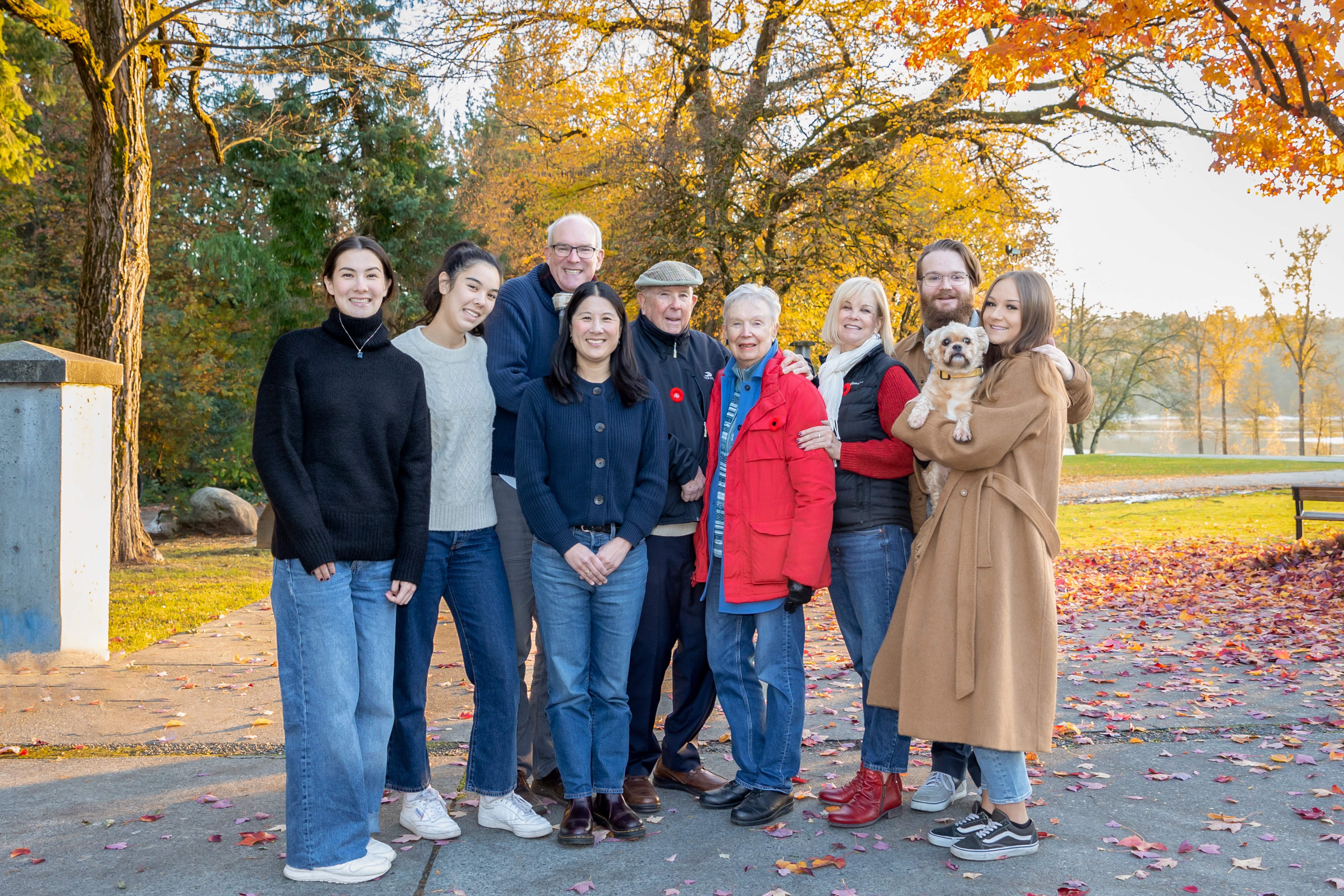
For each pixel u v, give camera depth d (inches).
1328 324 1738.4
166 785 136.3
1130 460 1286.9
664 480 125.3
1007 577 113.0
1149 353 1891.0
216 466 792.9
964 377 117.2
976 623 112.6
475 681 122.8
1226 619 280.4
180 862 109.6
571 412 121.3
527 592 135.9
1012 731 109.7
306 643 106.1
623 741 122.6
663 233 480.4
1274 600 307.1
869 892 101.3
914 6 397.4
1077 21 354.6
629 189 521.3
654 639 132.6
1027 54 363.3
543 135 593.0
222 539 574.2
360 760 108.7
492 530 125.0
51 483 205.0
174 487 797.9
